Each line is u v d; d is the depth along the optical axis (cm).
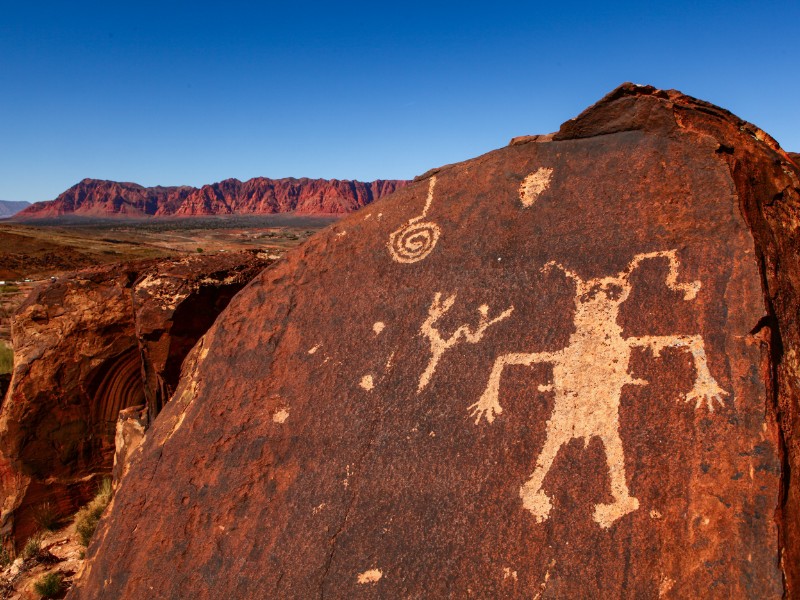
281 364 343
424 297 328
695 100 312
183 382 386
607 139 324
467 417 276
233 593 269
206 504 304
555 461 247
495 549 236
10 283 3212
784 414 231
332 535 266
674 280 267
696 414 233
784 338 261
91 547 330
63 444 675
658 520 219
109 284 684
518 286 304
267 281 389
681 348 249
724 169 279
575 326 277
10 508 655
